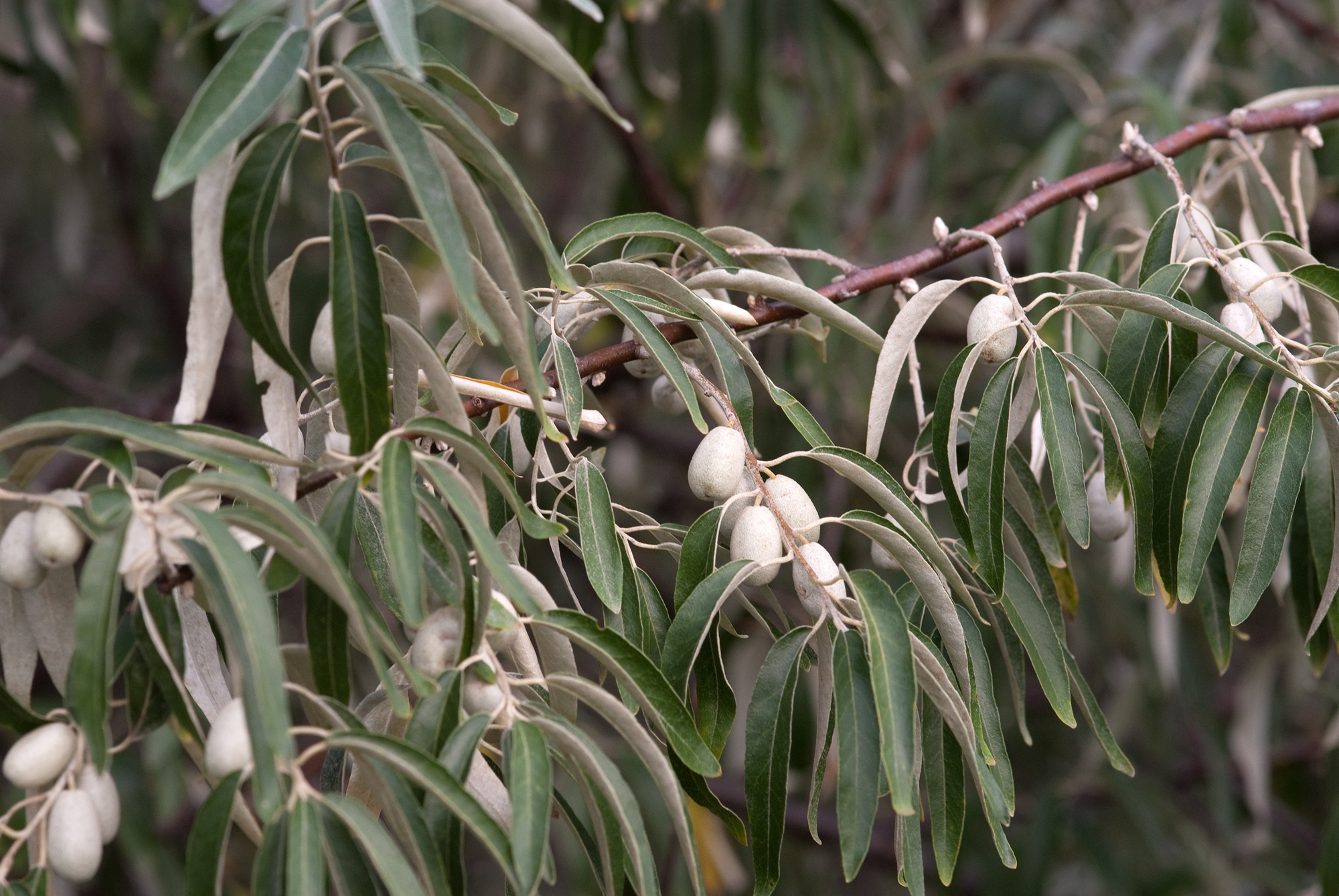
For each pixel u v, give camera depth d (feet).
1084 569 5.16
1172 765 6.16
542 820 2.80
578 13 4.03
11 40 4.91
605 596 2.95
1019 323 2.98
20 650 2.92
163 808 4.54
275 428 2.93
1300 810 6.43
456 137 2.85
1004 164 6.38
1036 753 6.38
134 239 6.73
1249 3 5.05
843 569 2.89
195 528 2.75
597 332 5.71
